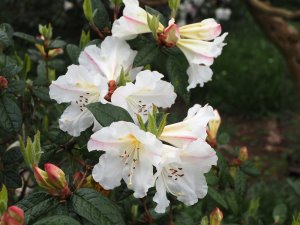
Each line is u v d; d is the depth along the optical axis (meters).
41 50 0.62
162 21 0.49
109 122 0.38
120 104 0.39
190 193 0.38
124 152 0.37
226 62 2.38
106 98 0.42
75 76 0.41
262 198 1.10
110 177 0.37
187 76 0.49
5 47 0.55
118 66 0.45
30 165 0.41
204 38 0.46
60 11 1.28
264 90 2.17
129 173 0.37
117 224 0.38
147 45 0.46
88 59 0.44
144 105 0.40
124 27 0.45
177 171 0.38
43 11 1.30
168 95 0.40
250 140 1.94
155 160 0.36
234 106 2.16
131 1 0.45
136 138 0.36
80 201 0.38
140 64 0.45
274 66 2.35
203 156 0.38
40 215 0.39
